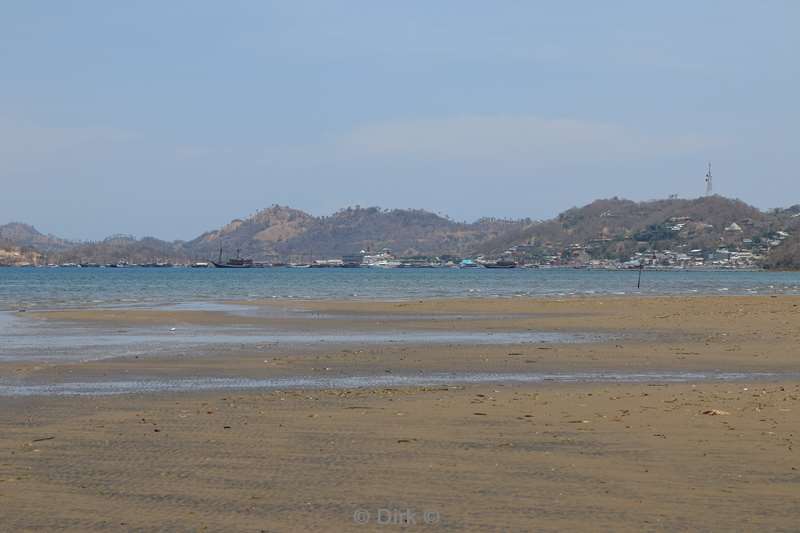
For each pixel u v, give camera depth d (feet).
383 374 91.40
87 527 36.50
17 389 79.20
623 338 136.05
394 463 47.37
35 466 46.80
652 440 53.31
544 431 56.29
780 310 192.75
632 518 37.55
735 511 38.52
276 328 158.51
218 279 627.46
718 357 107.45
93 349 117.70
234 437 54.44
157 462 47.67
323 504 39.68
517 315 195.83
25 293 346.13
